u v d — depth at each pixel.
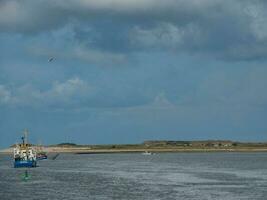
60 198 135.25
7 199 134.12
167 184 171.62
